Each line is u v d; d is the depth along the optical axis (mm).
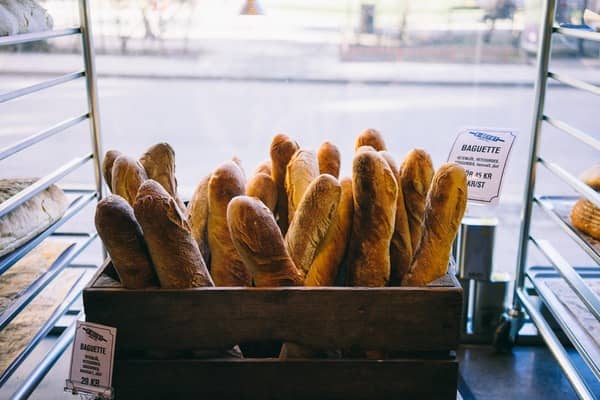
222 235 1155
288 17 2111
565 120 2514
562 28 1557
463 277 1867
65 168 1539
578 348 1403
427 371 1087
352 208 1132
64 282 1623
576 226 1562
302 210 1080
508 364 1811
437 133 2189
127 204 1046
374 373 1085
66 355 1771
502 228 2447
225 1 2076
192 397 1091
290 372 1079
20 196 1281
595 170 1559
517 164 2490
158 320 1052
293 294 1039
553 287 1710
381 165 1085
